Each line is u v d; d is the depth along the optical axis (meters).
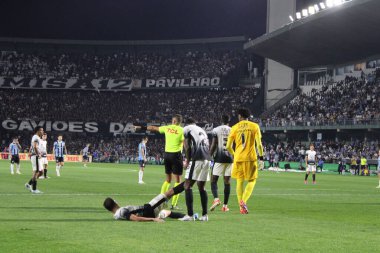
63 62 94.06
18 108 84.75
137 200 17.77
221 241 9.41
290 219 13.11
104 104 87.00
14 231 10.09
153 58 94.94
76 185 25.27
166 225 11.31
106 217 12.49
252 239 9.72
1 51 94.25
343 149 61.03
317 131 67.50
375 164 54.94
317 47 66.38
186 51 96.19
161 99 87.25
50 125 83.56
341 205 17.67
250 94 83.38
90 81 88.56
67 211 13.72
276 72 79.12
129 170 47.03
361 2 50.28
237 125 14.73
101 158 78.06
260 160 14.67
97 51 96.94
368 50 65.75
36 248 8.42
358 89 66.25
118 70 93.12
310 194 23.00
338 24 57.03
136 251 8.30
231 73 86.44
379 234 10.70
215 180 15.29
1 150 81.00
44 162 30.81
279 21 76.31
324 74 75.69
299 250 8.70
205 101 84.75
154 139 83.06
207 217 12.42
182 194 20.47
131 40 96.62
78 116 84.88
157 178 33.78
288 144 69.50
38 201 16.41
